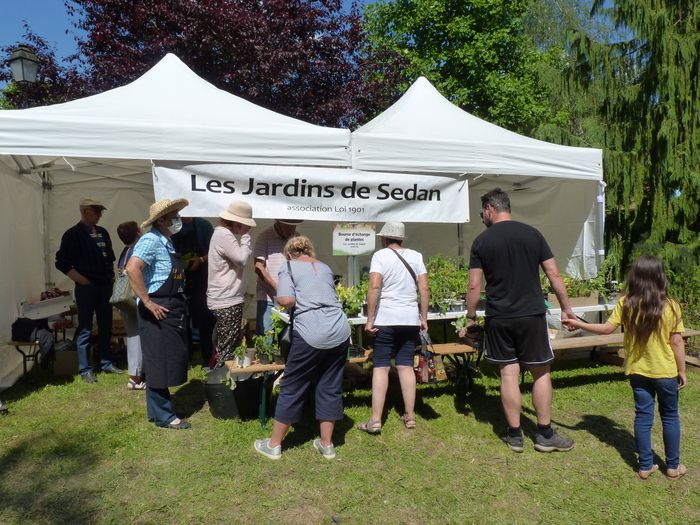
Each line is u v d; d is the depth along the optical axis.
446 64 16.09
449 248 8.25
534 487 3.38
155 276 4.11
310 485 3.38
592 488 3.37
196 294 5.87
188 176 4.91
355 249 5.21
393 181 5.43
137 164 6.54
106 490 3.30
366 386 5.27
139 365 5.17
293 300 3.63
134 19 10.90
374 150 5.35
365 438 4.11
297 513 3.08
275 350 4.34
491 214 3.94
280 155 5.07
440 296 5.14
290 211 5.14
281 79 11.20
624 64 8.68
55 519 2.99
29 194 6.49
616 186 8.43
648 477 3.48
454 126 6.28
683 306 7.39
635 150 8.40
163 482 3.40
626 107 8.59
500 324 3.76
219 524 2.97
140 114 5.10
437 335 7.34
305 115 11.84
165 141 4.80
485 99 15.93
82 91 11.10
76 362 5.75
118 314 7.36
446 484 3.43
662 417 3.46
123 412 4.60
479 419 4.50
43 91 11.26
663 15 7.76
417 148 5.48
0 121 4.46
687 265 7.91
